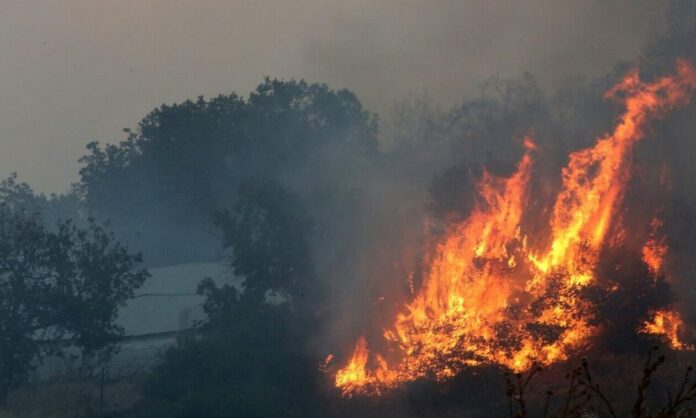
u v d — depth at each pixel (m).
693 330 66.25
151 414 61.75
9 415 74.25
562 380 56.03
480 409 54.31
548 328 62.06
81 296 88.38
